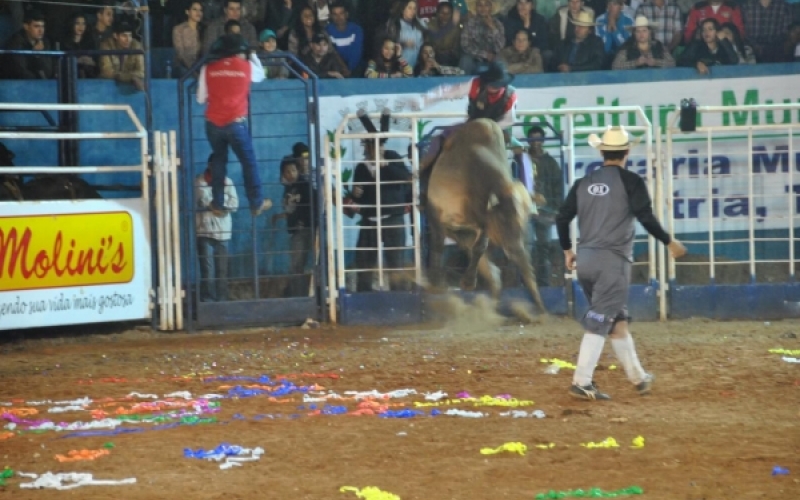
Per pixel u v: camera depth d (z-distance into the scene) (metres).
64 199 18.09
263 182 19.70
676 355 14.53
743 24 21.16
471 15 20.69
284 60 20.16
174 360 15.26
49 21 19.38
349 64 20.64
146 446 9.36
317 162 18.81
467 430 9.80
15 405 11.78
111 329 18.75
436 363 14.35
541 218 19.16
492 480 7.98
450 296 18.91
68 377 13.88
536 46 20.89
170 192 18.62
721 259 20.17
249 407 11.28
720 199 19.94
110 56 19.52
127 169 18.25
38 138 17.25
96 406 11.66
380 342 16.81
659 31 21.12
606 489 7.66
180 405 11.41
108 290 18.08
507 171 18.44
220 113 18.02
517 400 11.37
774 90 20.34
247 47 18.11
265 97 19.67
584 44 20.83
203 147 19.64
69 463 8.79
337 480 8.08
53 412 11.30
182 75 19.06
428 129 19.91
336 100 19.75
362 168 19.36
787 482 7.77
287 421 10.38
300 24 20.28
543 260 19.31
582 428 9.80
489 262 18.92
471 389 12.20
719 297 19.02
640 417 10.27
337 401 11.59
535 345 15.98
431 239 18.86
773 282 19.58
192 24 19.88
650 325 18.45
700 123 20.20
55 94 18.95
